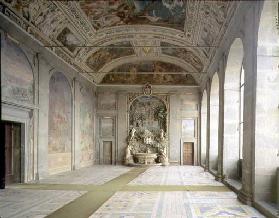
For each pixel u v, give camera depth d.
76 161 27.56
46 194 14.20
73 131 26.81
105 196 13.72
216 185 17.52
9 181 17.42
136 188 16.23
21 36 17.38
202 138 33.53
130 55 32.00
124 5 20.02
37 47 19.53
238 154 18.69
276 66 11.36
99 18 21.86
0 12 15.08
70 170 26.33
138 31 24.56
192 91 34.81
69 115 26.06
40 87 20.03
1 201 12.48
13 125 17.77
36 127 19.53
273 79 11.36
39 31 19.09
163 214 10.18
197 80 34.50
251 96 11.98
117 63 33.59
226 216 9.91
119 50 30.44
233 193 14.59
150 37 25.77
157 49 29.98
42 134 20.34
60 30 21.19
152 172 25.50
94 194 14.27
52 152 22.44
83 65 28.64
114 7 20.25
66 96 25.28
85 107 30.66
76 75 27.67
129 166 31.94
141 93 35.03
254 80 11.70
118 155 34.69
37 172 19.72
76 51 25.66
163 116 35.06
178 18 21.48
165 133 34.75
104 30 23.97
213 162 25.69
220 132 19.92
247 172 12.13
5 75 15.85
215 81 24.69
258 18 11.32
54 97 22.67
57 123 23.33
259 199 11.27
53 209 10.96
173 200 12.77
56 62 22.67
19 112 17.70
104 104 35.19
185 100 34.81
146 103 35.44
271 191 11.23
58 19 20.00
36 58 19.55
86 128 31.09
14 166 17.89
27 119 18.67
